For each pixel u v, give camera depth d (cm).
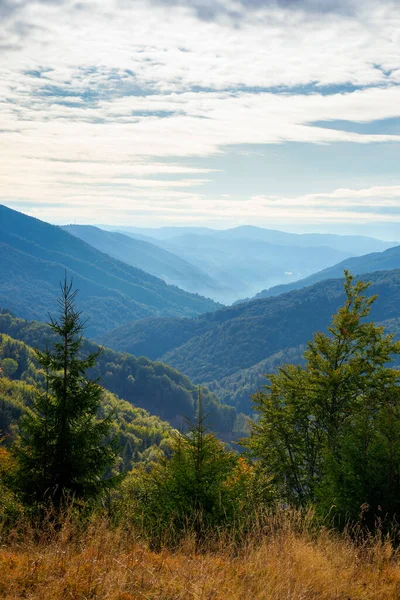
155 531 691
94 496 829
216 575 428
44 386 864
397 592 438
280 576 424
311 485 1368
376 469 773
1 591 362
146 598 367
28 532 489
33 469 821
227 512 759
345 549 538
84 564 413
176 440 874
